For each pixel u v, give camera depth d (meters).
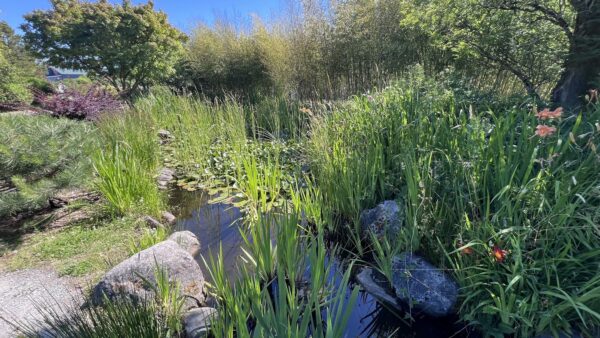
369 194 2.72
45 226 3.00
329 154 3.14
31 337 1.56
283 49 7.54
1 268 2.37
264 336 1.36
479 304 1.62
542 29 3.33
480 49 3.69
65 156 3.05
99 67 9.96
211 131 5.24
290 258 1.91
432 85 3.31
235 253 2.63
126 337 1.43
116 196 3.11
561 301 1.53
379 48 5.93
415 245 2.08
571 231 1.56
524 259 1.61
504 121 2.14
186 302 1.92
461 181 2.08
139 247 2.44
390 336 1.70
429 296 1.87
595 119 2.03
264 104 6.75
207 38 9.38
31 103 9.31
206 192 3.95
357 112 3.49
